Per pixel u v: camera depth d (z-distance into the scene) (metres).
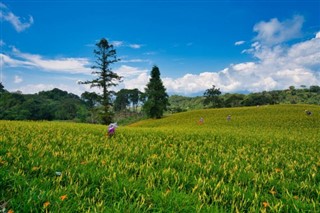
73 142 8.86
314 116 45.91
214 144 11.16
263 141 13.33
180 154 8.27
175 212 3.86
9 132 10.34
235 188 4.74
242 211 3.98
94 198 4.18
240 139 13.54
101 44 60.34
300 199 4.35
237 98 162.12
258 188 5.20
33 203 3.75
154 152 8.23
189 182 5.14
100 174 5.12
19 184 4.32
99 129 15.08
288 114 50.75
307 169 6.61
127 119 145.00
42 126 14.80
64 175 5.04
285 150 10.22
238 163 7.04
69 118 130.88
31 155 6.14
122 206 3.82
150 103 76.06
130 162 6.59
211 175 5.80
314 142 13.89
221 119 50.22
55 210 3.58
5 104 115.19
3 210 3.54
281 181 5.44
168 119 65.94
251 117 49.41
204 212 3.79
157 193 4.30
